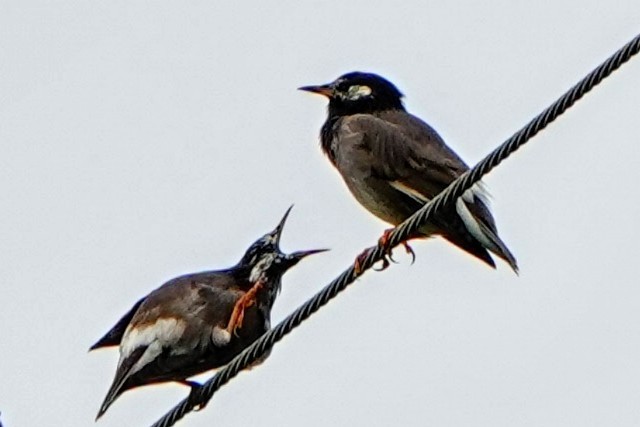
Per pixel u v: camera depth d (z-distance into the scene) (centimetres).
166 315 1354
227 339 1359
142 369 1339
